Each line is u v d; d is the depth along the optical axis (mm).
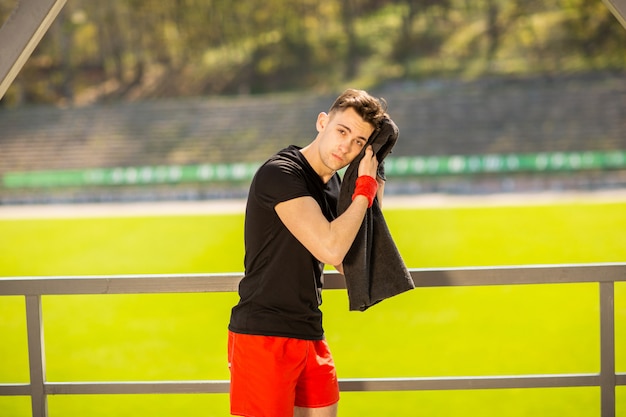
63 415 5395
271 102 30031
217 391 2869
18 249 14531
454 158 23500
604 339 2797
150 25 38438
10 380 6527
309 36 37906
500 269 2789
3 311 8906
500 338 7516
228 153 28531
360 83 36031
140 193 23516
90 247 14500
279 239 2453
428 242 13922
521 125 27672
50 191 23703
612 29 34344
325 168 2547
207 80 38062
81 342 7828
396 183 22766
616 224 14914
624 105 27672
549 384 2811
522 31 35469
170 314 8789
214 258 13062
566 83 30875
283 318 2463
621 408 5234
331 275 2861
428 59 36188
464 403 5539
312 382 2553
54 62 37625
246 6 38094
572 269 2777
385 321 8164
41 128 29547
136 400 5656
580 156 23000
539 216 16359
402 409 5461
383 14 38281
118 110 30250
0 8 34438
